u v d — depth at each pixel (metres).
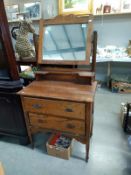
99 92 2.95
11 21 3.01
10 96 1.48
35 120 1.46
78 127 1.33
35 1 2.95
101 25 2.87
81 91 1.30
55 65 1.55
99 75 3.26
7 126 1.71
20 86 1.47
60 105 1.27
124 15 2.70
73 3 2.75
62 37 1.46
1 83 1.47
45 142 1.79
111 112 2.29
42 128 1.48
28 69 1.88
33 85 1.47
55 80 1.55
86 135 1.35
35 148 1.71
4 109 1.60
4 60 1.38
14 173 1.45
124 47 2.92
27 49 1.66
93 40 1.37
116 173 1.39
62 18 1.43
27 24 1.59
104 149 1.65
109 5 2.63
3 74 1.49
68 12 2.81
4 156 1.64
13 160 1.59
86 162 1.51
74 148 1.67
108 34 2.92
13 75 1.43
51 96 1.24
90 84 1.42
